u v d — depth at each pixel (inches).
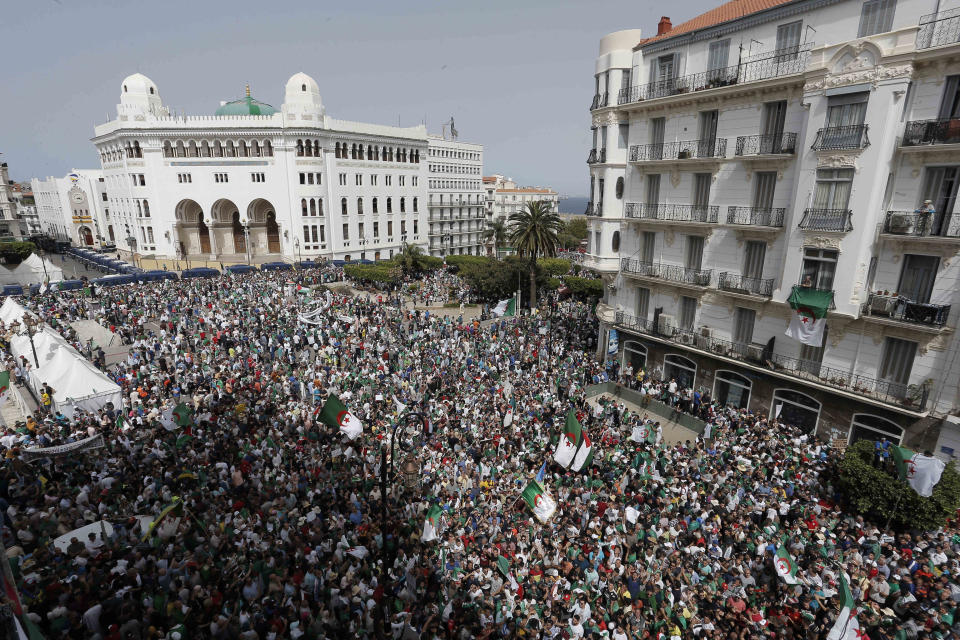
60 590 516.1
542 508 693.9
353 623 531.2
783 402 1066.7
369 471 843.4
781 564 609.3
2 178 4579.2
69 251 3927.2
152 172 3105.3
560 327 1754.4
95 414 1018.1
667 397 1230.9
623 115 1305.4
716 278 1155.9
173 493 757.3
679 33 1162.6
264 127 2994.6
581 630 532.7
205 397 1093.1
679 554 657.0
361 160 3403.1
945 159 802.2
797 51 958.4
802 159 949.2
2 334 1454.2
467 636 527.2
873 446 845.8
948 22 772.0
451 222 4495.6
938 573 633.0
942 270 829.8
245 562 598.9
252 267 2773.1
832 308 936.9
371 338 1560.0
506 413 1013.2
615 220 1373.0
